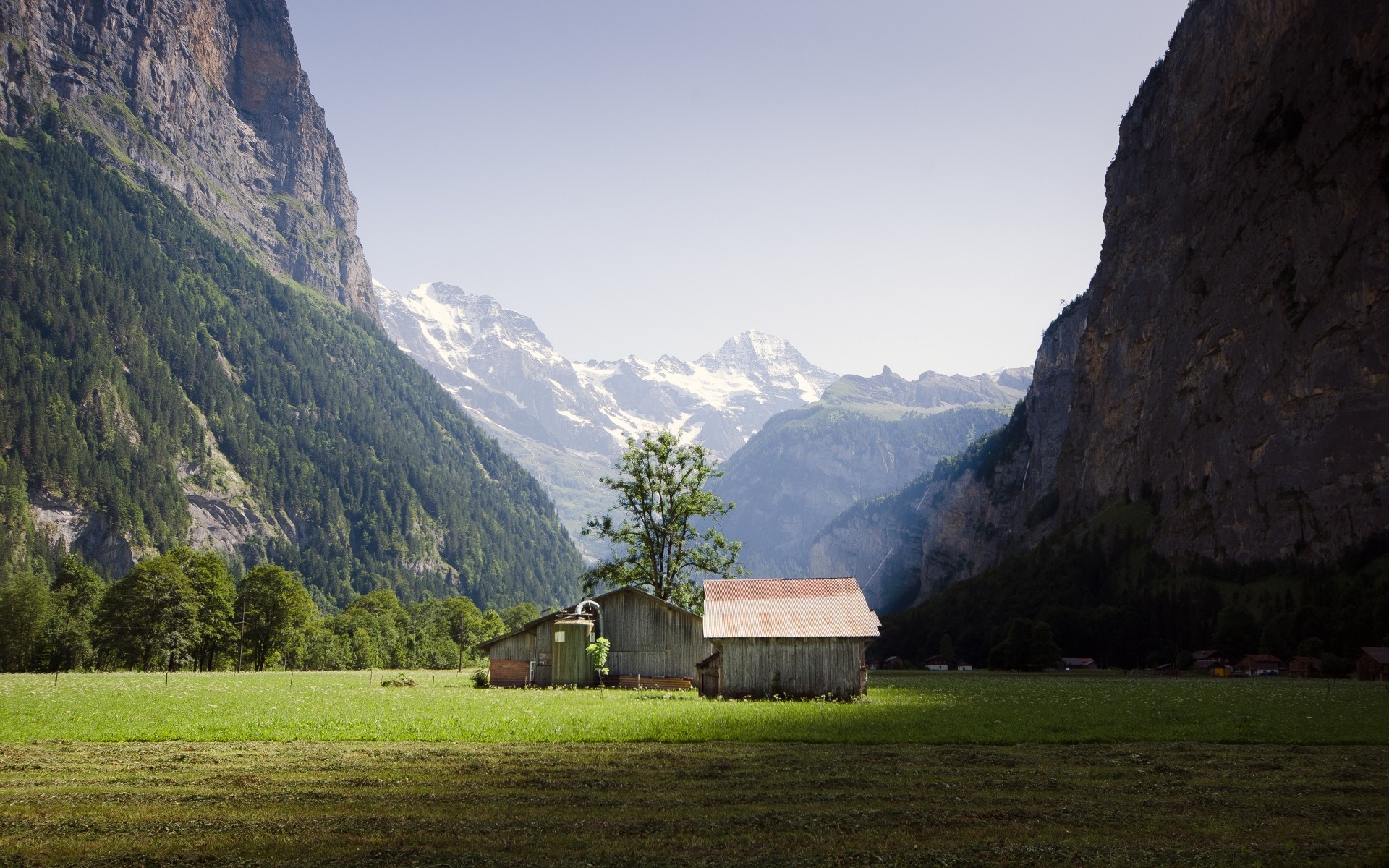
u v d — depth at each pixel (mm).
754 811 21797
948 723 41188
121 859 17547
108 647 132125
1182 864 17625
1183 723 42406
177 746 32031
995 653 172000
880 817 21219
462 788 24281
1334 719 45469
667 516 92500
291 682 83125
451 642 198875
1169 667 161750
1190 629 179875
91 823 20188
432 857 17734
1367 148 190000
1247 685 93688
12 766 27562
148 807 21828
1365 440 178250
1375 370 179750
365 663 170875
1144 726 41188
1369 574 162500
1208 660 157000
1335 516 179000
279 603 154250
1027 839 19469
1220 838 19688
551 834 19469
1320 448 185375
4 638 136875
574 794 23609
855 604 64188
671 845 18703
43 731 35750
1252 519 194250
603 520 93938
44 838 18922
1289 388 194750
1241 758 31078
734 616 63000
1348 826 20797
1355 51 197875
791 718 43188
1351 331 185000
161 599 132375
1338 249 192000
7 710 45656
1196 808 22578
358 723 38844
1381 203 184500
